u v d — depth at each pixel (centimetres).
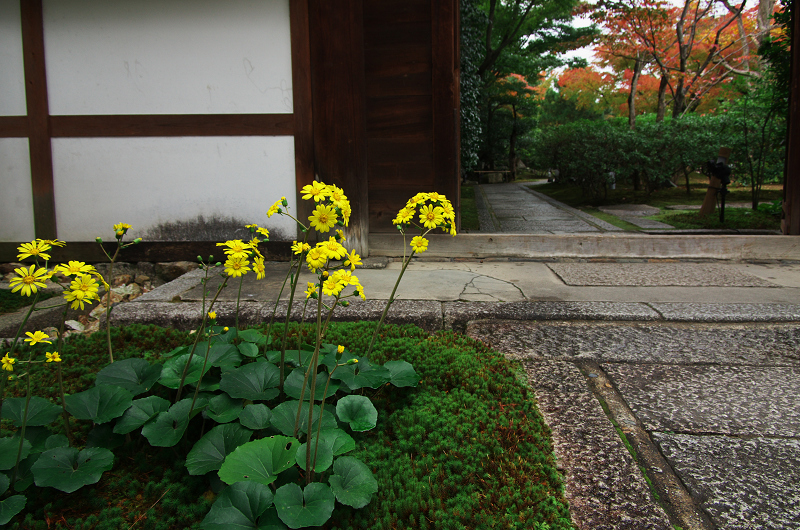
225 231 429
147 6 414
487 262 429
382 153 444
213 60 416
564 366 211
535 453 145
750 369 209
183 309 278
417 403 176
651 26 1500
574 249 442
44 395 184
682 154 991
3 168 431
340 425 160
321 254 114
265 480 122
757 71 1457
